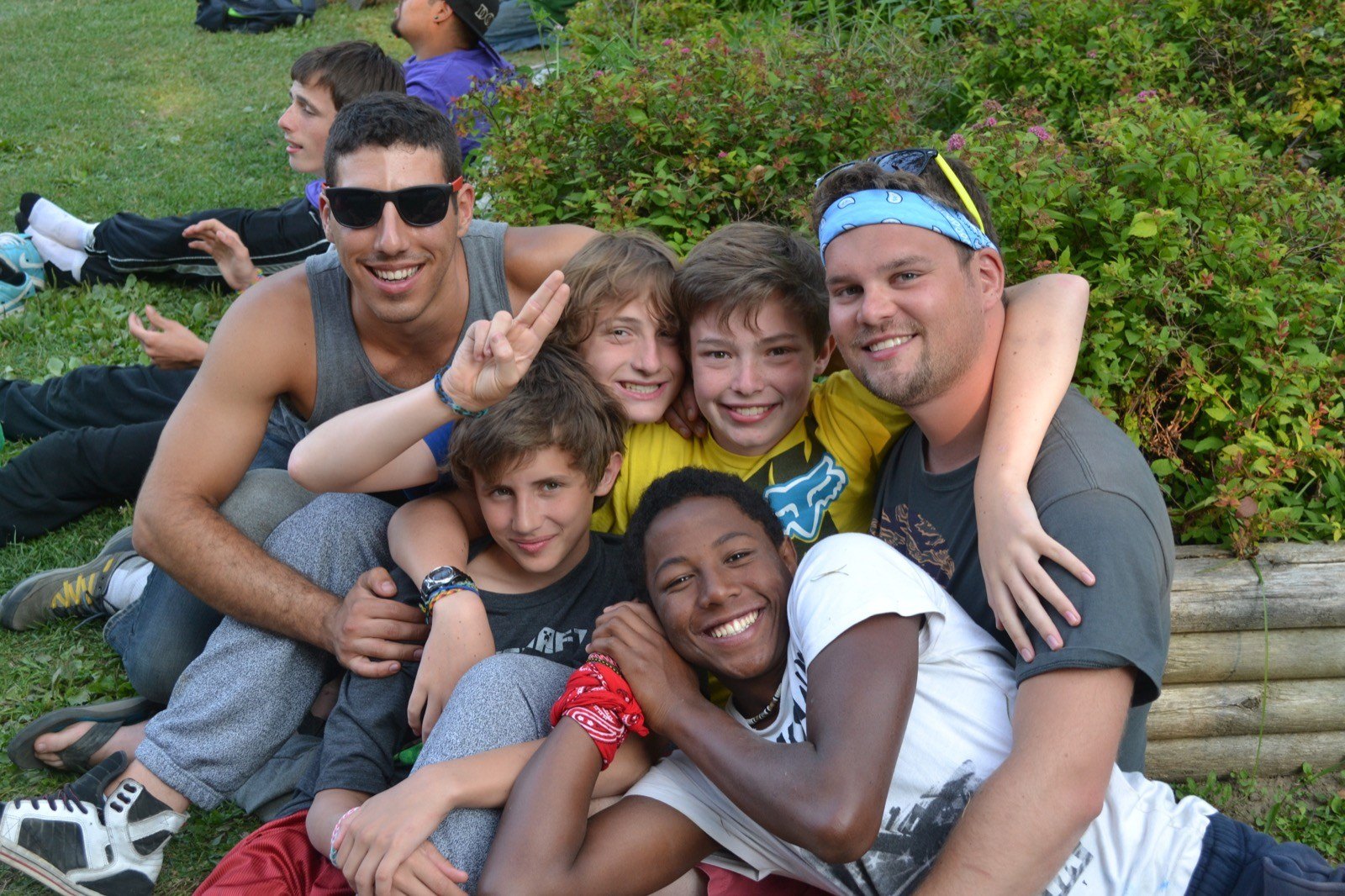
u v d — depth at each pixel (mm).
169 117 8148
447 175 2873
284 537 2869
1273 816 2873
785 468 2795
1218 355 3254
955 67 4938
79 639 3504
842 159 4059
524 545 2627
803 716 2207
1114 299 3275
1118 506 2076
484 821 2244
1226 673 2920
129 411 4254
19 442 4371
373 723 2598
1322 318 3250
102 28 10242
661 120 4105
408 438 2512
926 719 2148
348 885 2369
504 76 4699
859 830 1920
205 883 2441
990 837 1918
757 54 4375
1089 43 4734
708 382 2709
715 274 2633
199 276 5535
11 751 2949
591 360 2822
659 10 5668
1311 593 2881
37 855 2578
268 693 2754
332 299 2971
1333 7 4562
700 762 2119
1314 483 3264
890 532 2611
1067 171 3434
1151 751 2969
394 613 2660
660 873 2188
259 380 2908
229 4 10102
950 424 2393
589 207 4102
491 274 3129
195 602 2992
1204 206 3463
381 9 10633
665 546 2268
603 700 2201
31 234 5590
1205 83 4676
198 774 2715
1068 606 1980
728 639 2250
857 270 2273
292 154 5344
